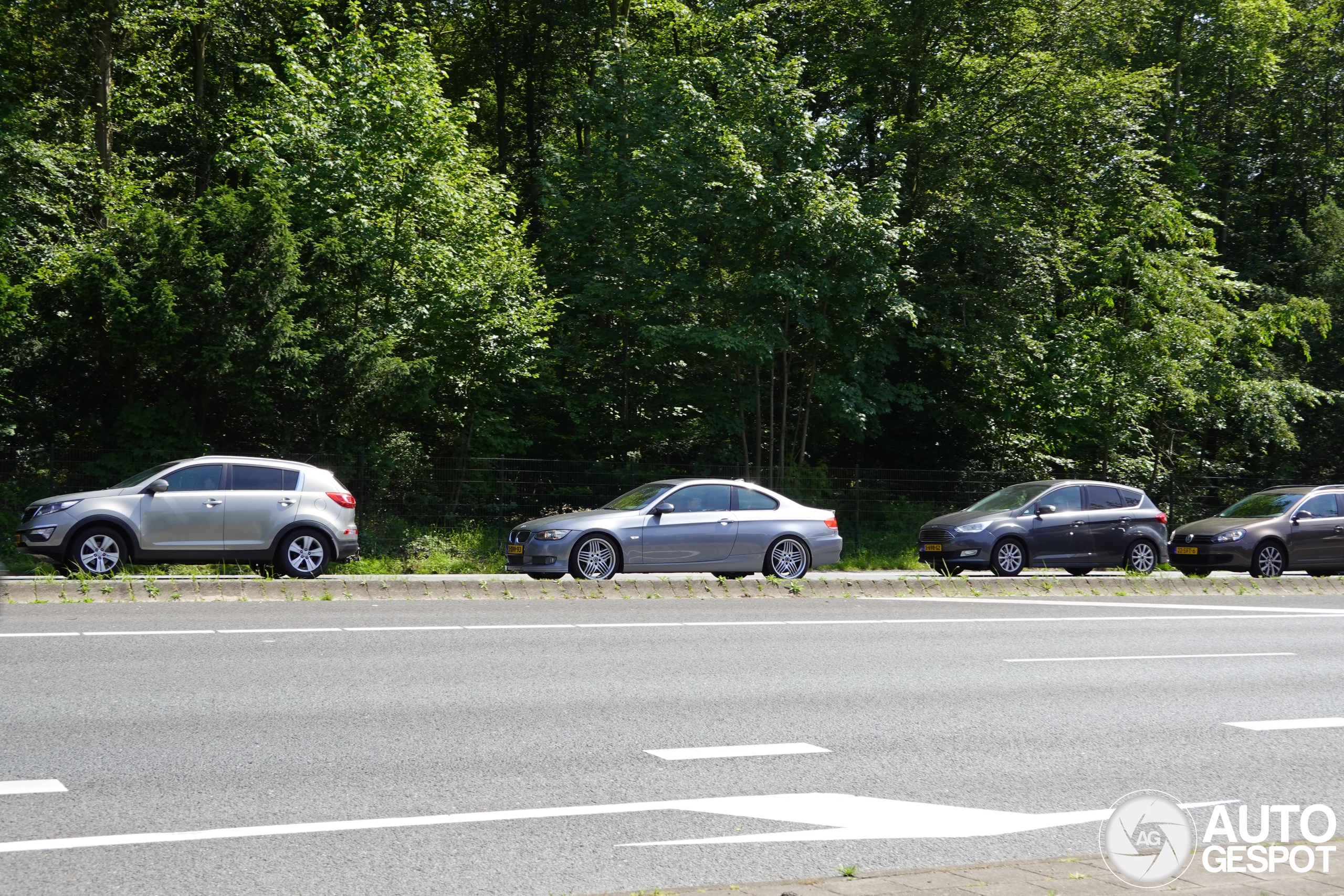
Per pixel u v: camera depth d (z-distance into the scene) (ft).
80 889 14.84
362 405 74.23
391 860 16.30
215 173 102.01
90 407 70.54
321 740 23.24
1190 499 104.63
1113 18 107.04
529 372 82.07
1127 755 23.98
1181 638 42.01
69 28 85.71
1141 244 103.65
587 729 24.86
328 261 74.13
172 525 52.75
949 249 101.24
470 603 46.80
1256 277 126.11
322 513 55.57
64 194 82.33
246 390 67.67
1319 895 14.60
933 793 20.74
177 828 17.51
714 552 58.39
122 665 30.30
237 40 103.14
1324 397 113.29
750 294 85.71
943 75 105.50
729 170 84.07
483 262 81.46
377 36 85.51
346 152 79.20
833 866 16.63
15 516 64.13
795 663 33.99
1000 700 29.55
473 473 77.56
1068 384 99.50
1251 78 126.72
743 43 88.94
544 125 129.18
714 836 17.81
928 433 111.45
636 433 92.17
